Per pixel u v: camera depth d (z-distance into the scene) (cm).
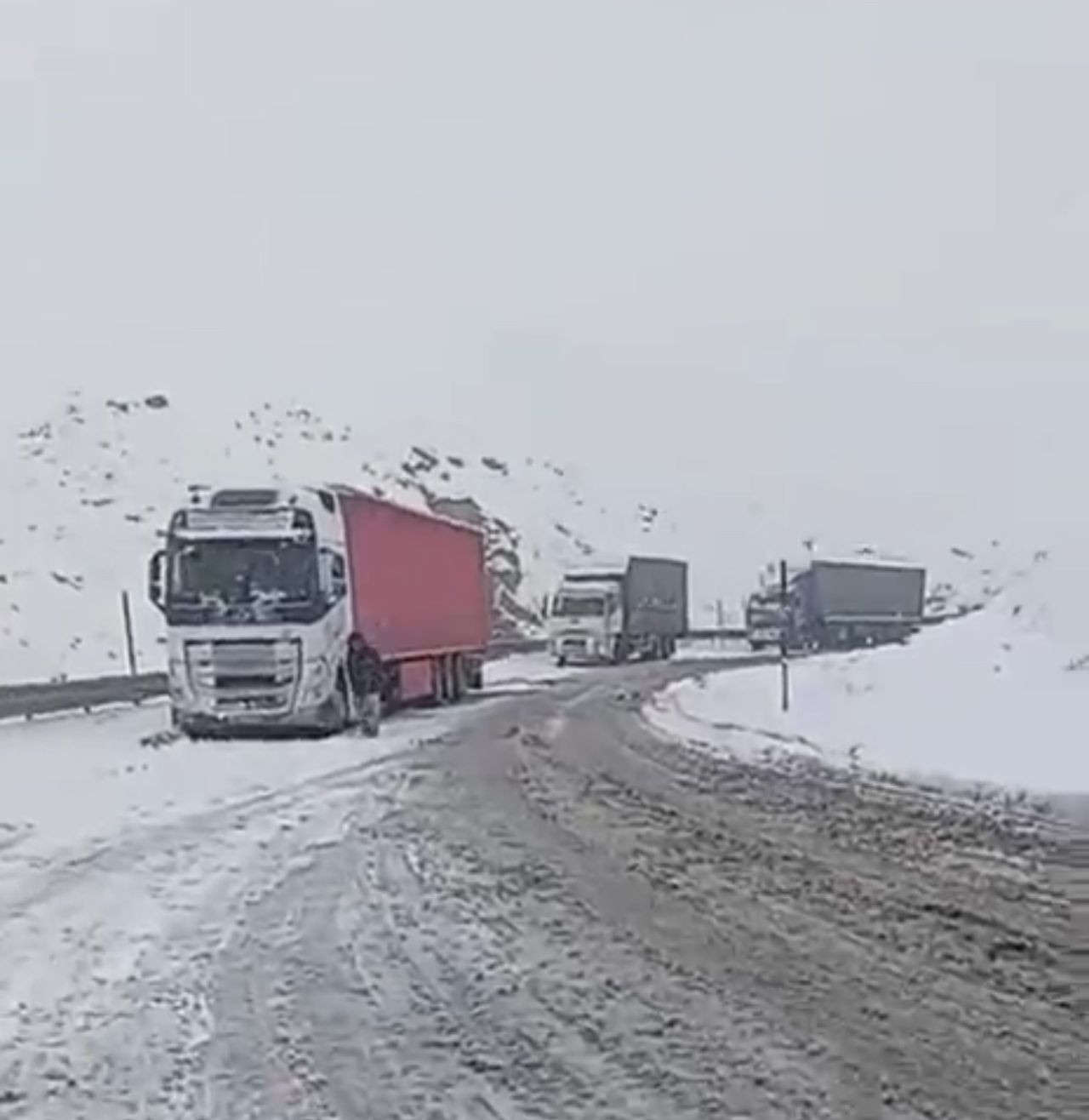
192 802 2027
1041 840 1611
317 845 1639
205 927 1212
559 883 1383
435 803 1995
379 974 1044
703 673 5469
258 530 2991
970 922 1185
